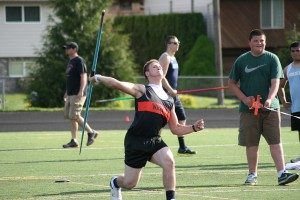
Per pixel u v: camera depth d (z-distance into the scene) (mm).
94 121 48156
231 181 21203
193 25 88188
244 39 86375
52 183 20953
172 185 15617
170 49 27422
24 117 49688
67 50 31359
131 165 15867
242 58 20172
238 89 20141
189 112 51812
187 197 18109
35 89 60188
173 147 32562
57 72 60219
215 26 66562
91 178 22094
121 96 59406
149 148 15703
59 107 59750
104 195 18625
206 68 83500
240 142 20562
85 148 32031
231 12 86438
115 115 50031
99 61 61531
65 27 61719
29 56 92125
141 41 90625
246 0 86375
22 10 91688
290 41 63469
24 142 35438
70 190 19531
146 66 16234
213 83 61062
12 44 91688
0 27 91562
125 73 61938
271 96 19656
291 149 31344
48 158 27844
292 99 24156
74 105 31359
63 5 62000
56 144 34156
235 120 49812
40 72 60781
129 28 91250
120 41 62406
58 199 18000
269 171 23547
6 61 91875
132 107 58594
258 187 19859
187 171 23594
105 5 62656
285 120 48188
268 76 19984
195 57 84188
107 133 41656
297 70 23906
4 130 45156
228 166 24984
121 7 99562
